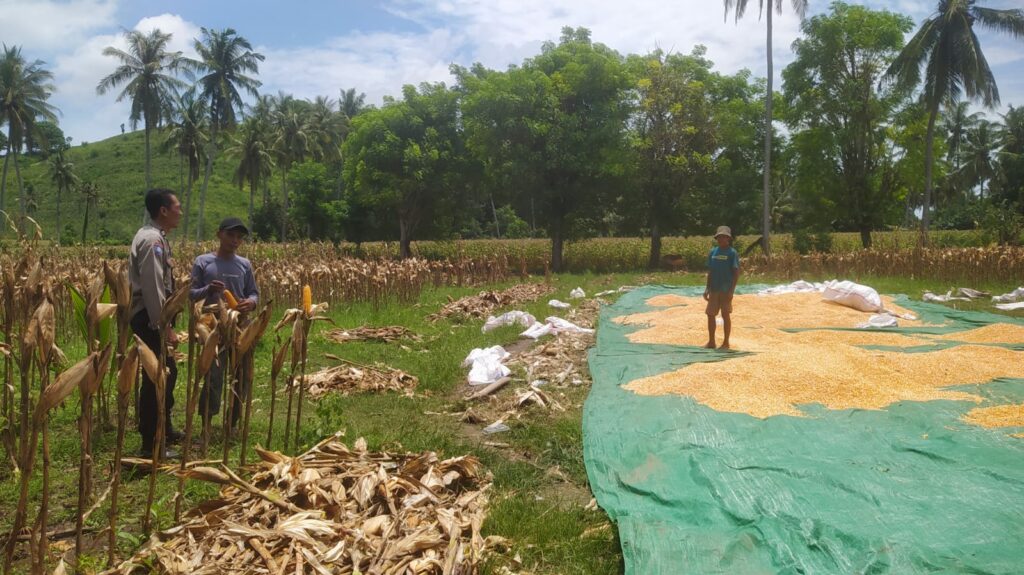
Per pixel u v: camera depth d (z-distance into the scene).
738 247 36.41
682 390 6.50
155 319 4.80
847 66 34.22
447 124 34.84
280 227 61.00
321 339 10.41
